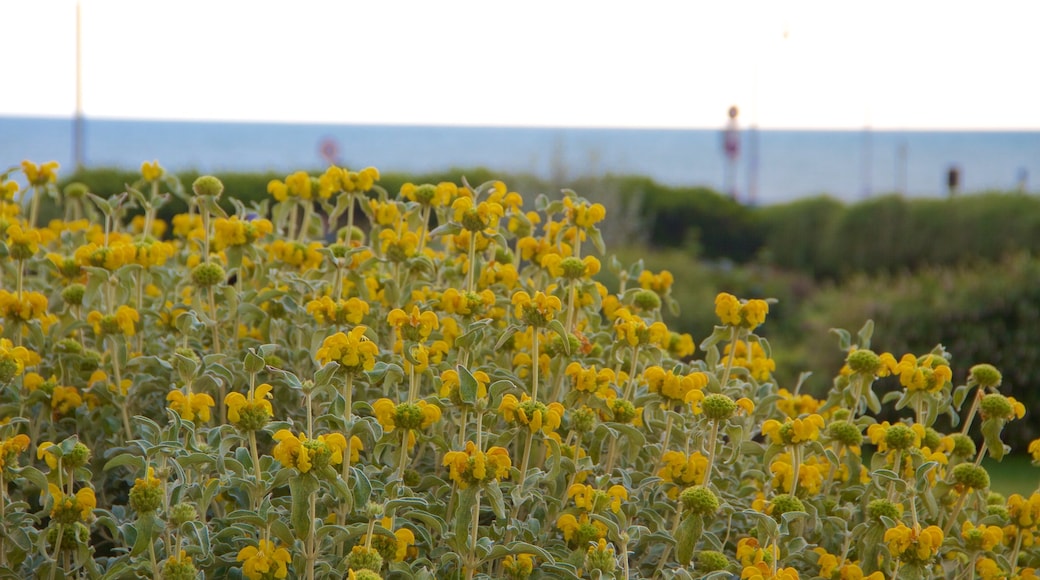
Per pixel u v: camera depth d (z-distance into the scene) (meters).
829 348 9.33
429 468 2.85
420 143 130.38
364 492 2.15
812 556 2.61
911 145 131.38
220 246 3.22
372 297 3.27
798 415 3.40
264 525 2.17
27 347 3.14
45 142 112.31
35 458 2.81
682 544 2.40
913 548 2.44
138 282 3.10
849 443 2.91
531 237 3.27
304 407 2.94
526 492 2.45
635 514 2.54
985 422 3.01
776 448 2.67
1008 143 135.88
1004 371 8.52
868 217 17.58
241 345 3.29
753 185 36.12
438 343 2.73
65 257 3.51
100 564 2.43
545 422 2.38
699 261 18.05
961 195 17.62
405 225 3.53
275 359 2.81
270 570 2.15
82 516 2.22
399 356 2.78
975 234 16.52
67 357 2.93
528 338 3.12
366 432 2.44
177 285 3.48
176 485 2.21
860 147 125.75
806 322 11.01
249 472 2.31
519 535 2.43
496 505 2.19
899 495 2.89
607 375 2.72
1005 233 16.25
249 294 3.14
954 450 3.12
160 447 2.19
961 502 2.81
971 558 2.74
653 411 2.86
